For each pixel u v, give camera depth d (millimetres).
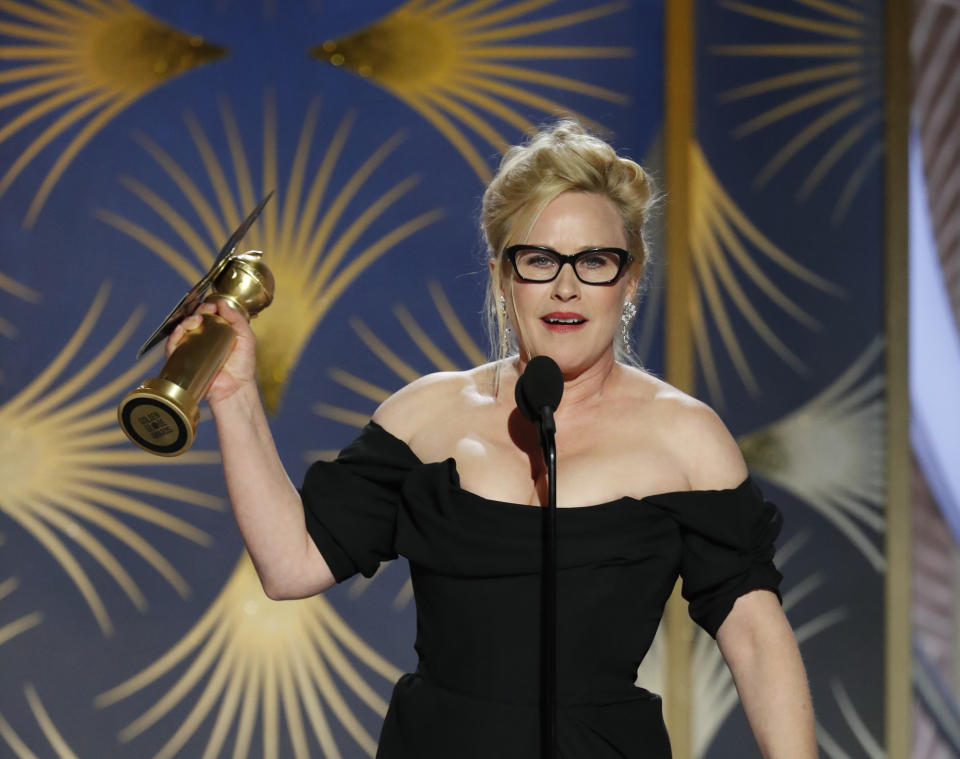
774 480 11547
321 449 11141
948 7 12070
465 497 4980
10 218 11117
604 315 5109
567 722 4738
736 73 11617
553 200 5152
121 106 11211
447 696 4879
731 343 11531
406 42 11375
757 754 11242
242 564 11141
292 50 11312
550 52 11453
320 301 11242
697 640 11328
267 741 11039
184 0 11266
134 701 11000
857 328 11656
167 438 4488
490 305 6156
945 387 12070
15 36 11164
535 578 4867
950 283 12062
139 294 11188
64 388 11117
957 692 11969
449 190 11359
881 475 11609
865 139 11719
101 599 11031
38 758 10906
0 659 10945
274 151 11281
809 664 11484
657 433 5219
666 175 11398
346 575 5387
